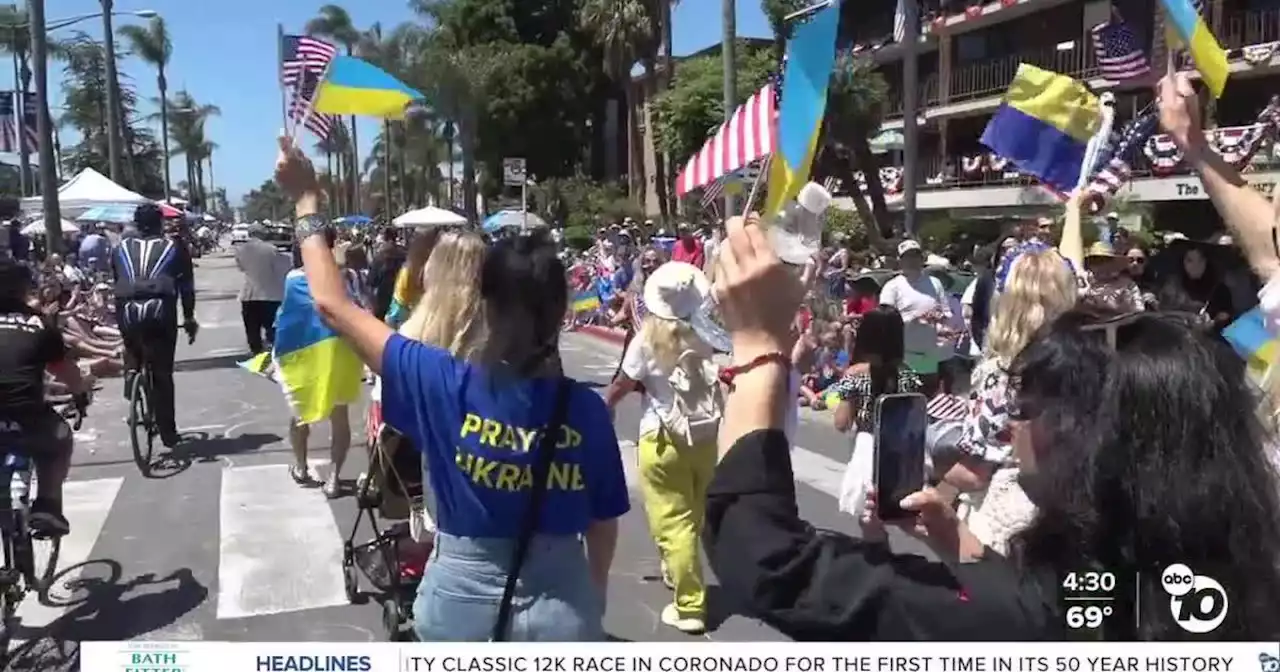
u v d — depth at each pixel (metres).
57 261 17.03
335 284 2.81
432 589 2.72
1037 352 1.62
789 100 1.76
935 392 5.81
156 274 8.45
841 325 10.87
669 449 4.94
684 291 4.86
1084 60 26.16
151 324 8.40
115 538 6.56
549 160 48.94
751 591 1.60
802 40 1.76
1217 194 3.37
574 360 15.32
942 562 1.68
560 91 47.62
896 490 2.10
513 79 46.44
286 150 2.95
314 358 5.98
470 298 3.14
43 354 4.93
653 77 44.88
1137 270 9.26
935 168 33.12
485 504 2.64
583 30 46.78
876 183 27.86
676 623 5.07
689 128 30.97
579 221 41.75
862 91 26.62
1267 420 1.60
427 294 3.40
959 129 32.41
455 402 2.64
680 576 5.02
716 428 4.95
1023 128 5.72
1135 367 1.50
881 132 29.34
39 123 18.38
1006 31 30.27
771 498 1.62
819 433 9.69
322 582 5.76
